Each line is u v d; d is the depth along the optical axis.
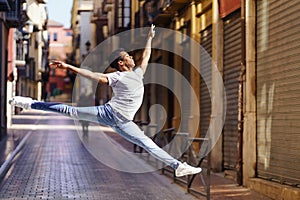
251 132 11.53
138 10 26.70
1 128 22.80
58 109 6.29
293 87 9.80
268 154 10.93
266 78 11.12
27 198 10.39
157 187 11.77
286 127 10.09
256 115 11.59
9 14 23.69
